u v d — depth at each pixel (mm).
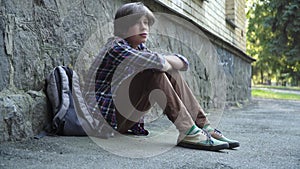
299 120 5195
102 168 1777
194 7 6629
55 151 2080
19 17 2439
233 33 9852
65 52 2869
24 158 1889
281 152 2441
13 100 2307
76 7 3031
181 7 5953
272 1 22172
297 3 21047
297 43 21984
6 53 2322
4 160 1830
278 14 22141
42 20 2646
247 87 11133
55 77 2588
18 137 2309
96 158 1965
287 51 22422
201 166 1903
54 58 2750
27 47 2496
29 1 2529
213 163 1981
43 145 2211
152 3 4691
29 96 2469
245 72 10820
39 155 1966
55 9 2777
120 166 1831
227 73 8406
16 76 2398
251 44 28719
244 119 5094
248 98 11297
